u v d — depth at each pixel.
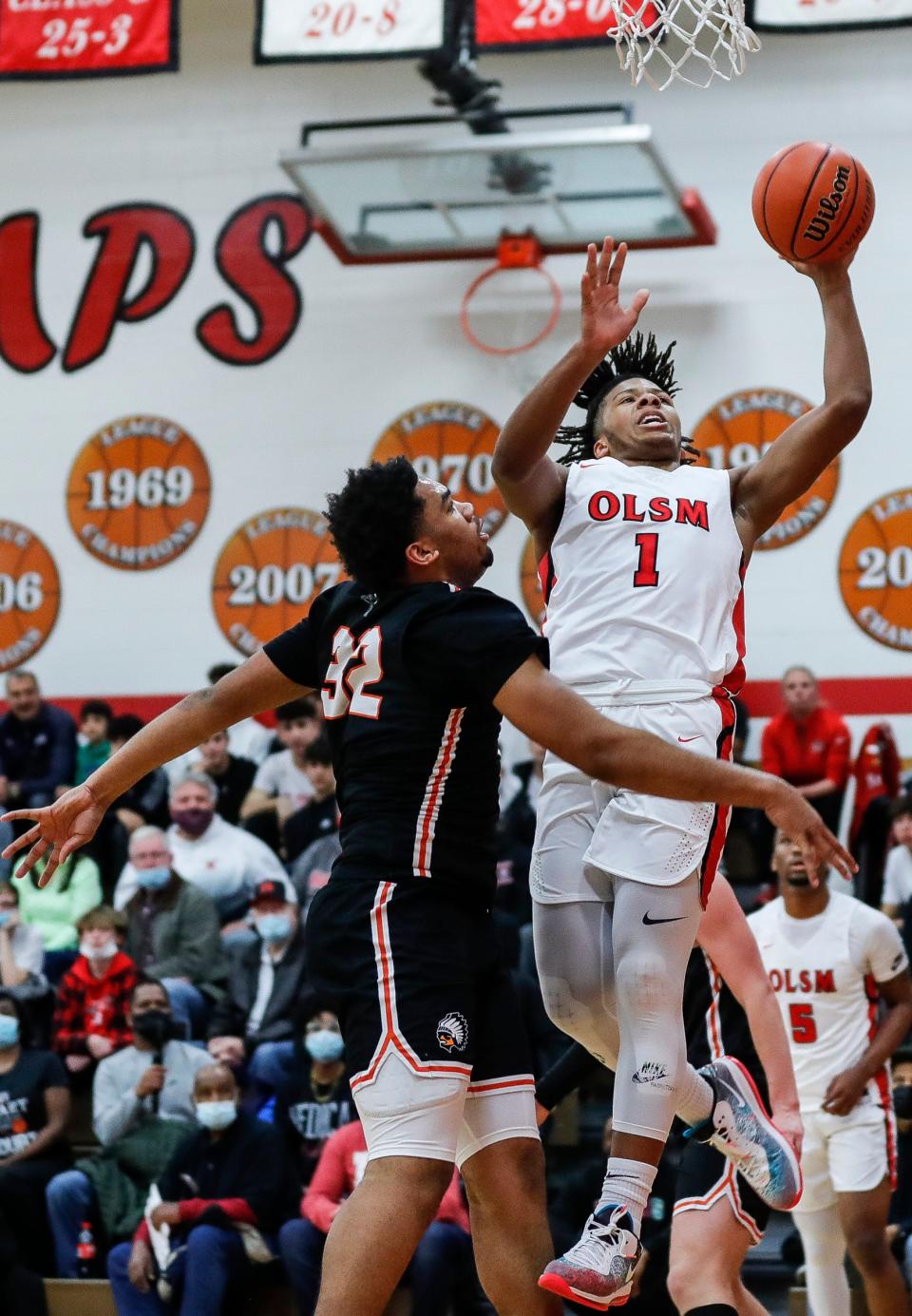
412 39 10.61
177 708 3.94
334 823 10.25
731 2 4.71
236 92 13.21
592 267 3.76
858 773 10.71
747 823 10.35
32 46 11.32
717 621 3.93
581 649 3.89
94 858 10.38
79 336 13.22
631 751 3.35
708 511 4.00
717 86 12.44
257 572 12.80
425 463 12.62
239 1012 9.16
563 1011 3.91
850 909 7.09
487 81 11.66
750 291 12.23
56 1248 8.23
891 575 11.84
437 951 3.54
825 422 3.99
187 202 13.19
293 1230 7.60
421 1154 3.46
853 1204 6.89
